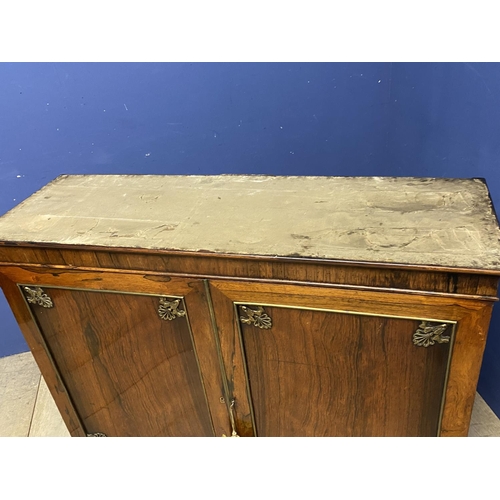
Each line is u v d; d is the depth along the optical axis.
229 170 1.70
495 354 1.39
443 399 1.00
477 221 0.95
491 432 1.38
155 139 1.60
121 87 1.50
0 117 1.47
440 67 1.39
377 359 0.99
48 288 1.10
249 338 1.04
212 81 1.53
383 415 1.08
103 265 1.03
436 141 1.48
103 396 1.27
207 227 1.02
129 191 1.21
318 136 1.70
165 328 1.09
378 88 1.65
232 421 1.20
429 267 0.84
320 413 1.12
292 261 0.91
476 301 0.86
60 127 1.52
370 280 0.89
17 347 1.85
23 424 1.57
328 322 0.97
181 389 1.19
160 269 1.00
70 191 1.23
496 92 1.19
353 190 1.11
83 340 1.17
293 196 1.11
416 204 1.03
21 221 1.11
